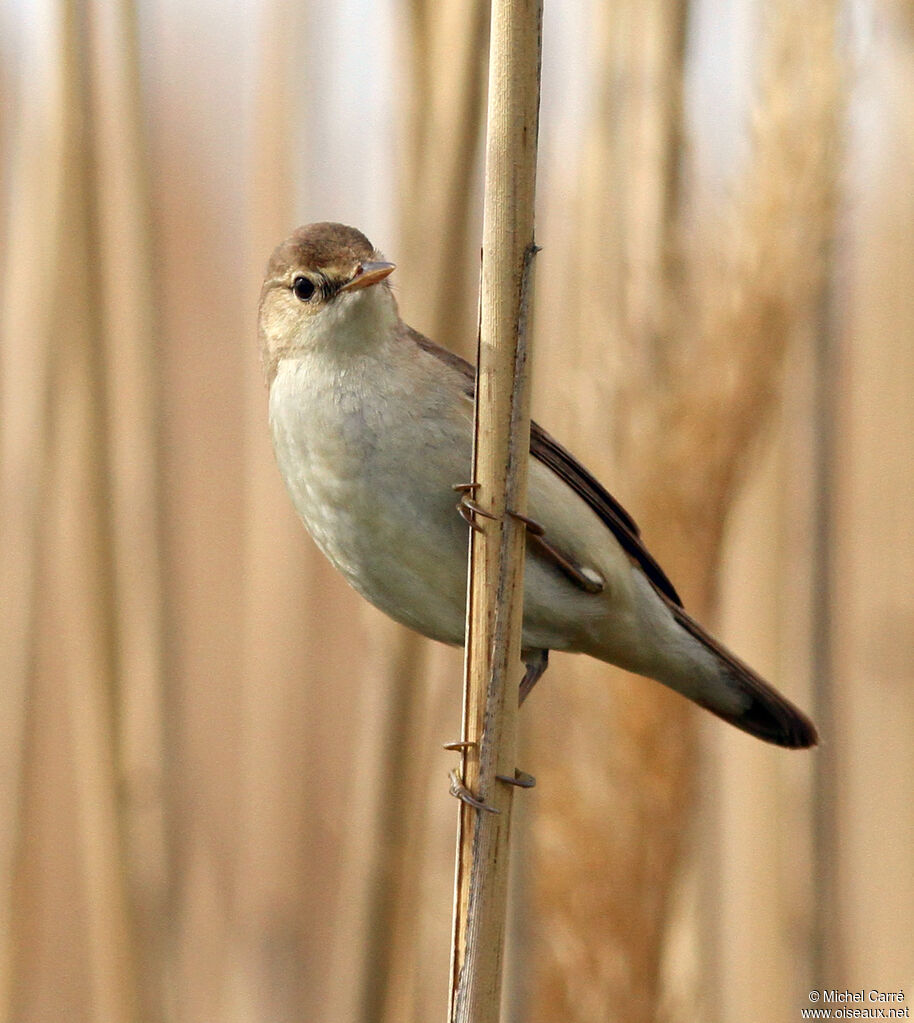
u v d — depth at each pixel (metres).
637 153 6.50
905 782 8.43
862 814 8.48
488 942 4.51
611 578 5.89
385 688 6.76
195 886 8.57
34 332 7.65
